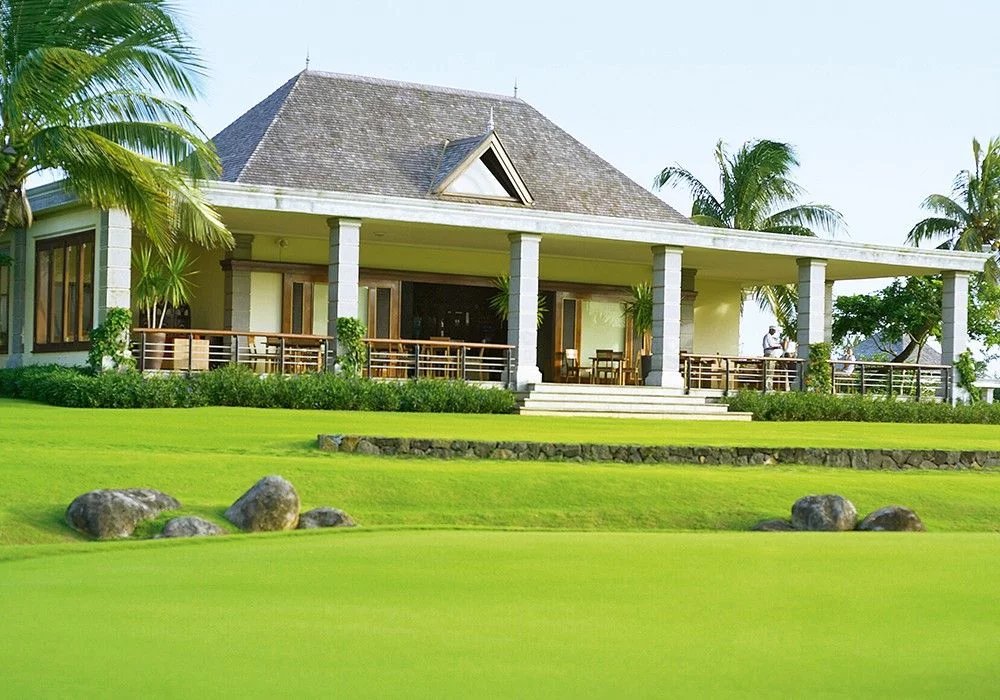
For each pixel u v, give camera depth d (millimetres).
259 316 28672
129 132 21406
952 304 31984
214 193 23562
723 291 36062
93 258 23500
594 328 33281
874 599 7199
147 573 8242
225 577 8031
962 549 9953
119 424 18062
